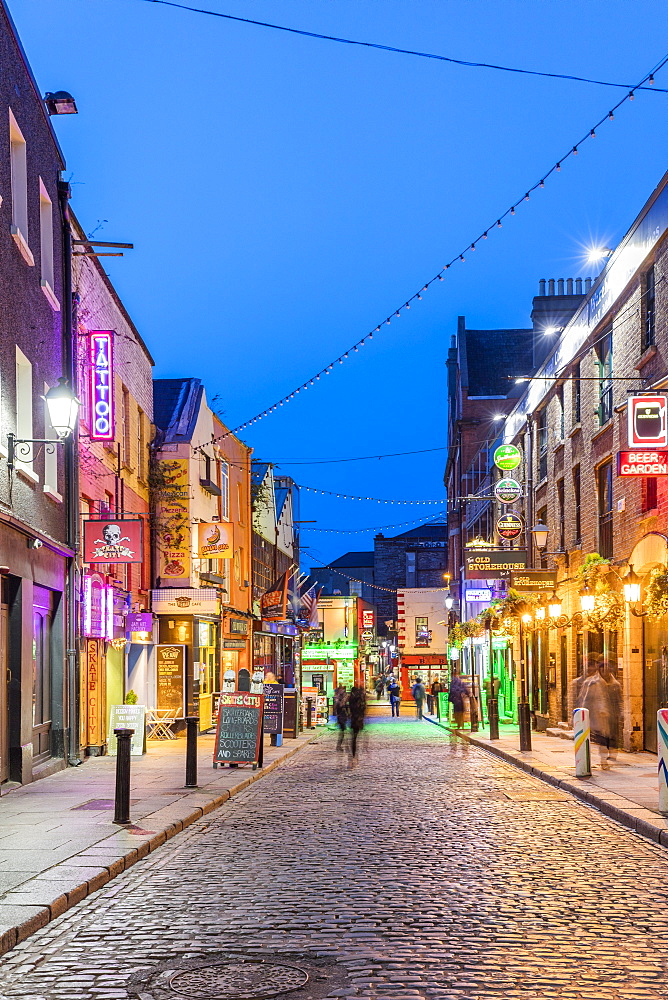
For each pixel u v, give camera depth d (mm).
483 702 39562
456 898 8312
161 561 29578
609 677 17859
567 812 13492
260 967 6441
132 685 27734
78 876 8852
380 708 58312
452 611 57906
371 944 6922
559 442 28016
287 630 46625
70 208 20672
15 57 16906
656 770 17562
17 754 16188
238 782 16734
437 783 17391
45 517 18328
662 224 18281
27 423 17125
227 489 36531
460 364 56406
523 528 32156
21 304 16875
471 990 5934
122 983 6211
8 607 16391
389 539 92625
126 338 26094
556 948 6809
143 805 13703
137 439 27672
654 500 19766
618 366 21703
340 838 11547
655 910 7891
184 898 8461
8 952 6926
